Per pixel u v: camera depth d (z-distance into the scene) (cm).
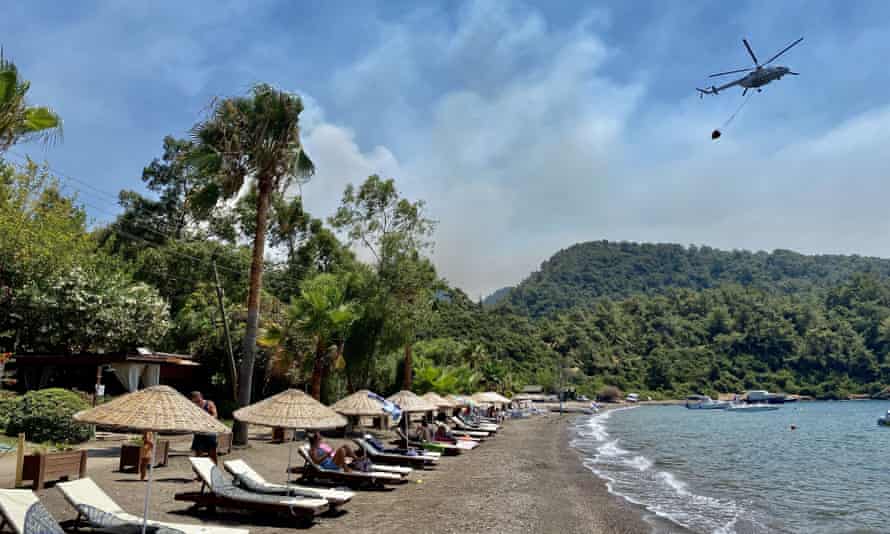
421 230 3212
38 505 653
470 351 6694
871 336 15825
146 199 4572
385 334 3000
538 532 1057
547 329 16350
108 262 3212
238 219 4678
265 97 1870
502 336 12575
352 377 2983
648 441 3538
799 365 15225
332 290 2558
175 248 4112
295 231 4781
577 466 2142
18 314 2498
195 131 1875
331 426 1151
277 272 4653
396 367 3628
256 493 1041
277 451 1825
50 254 2617
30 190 2834
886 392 13875
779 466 2452
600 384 13150
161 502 1035
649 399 12888
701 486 1809
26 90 1317
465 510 1192
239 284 4228
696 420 6462
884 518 1425
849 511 1512
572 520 1182
